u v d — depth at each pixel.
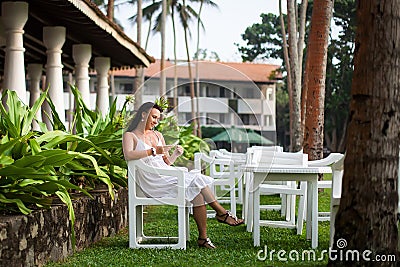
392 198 3.64
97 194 5.42
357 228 3.64
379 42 3.56
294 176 4.88
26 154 4.56
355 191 3.65
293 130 14.30
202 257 4.50
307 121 10.11
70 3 6.77
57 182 4.34
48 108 12.38
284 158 5.85
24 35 10.62
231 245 5.02
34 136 5.19
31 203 4.41
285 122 36.84
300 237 5.41
